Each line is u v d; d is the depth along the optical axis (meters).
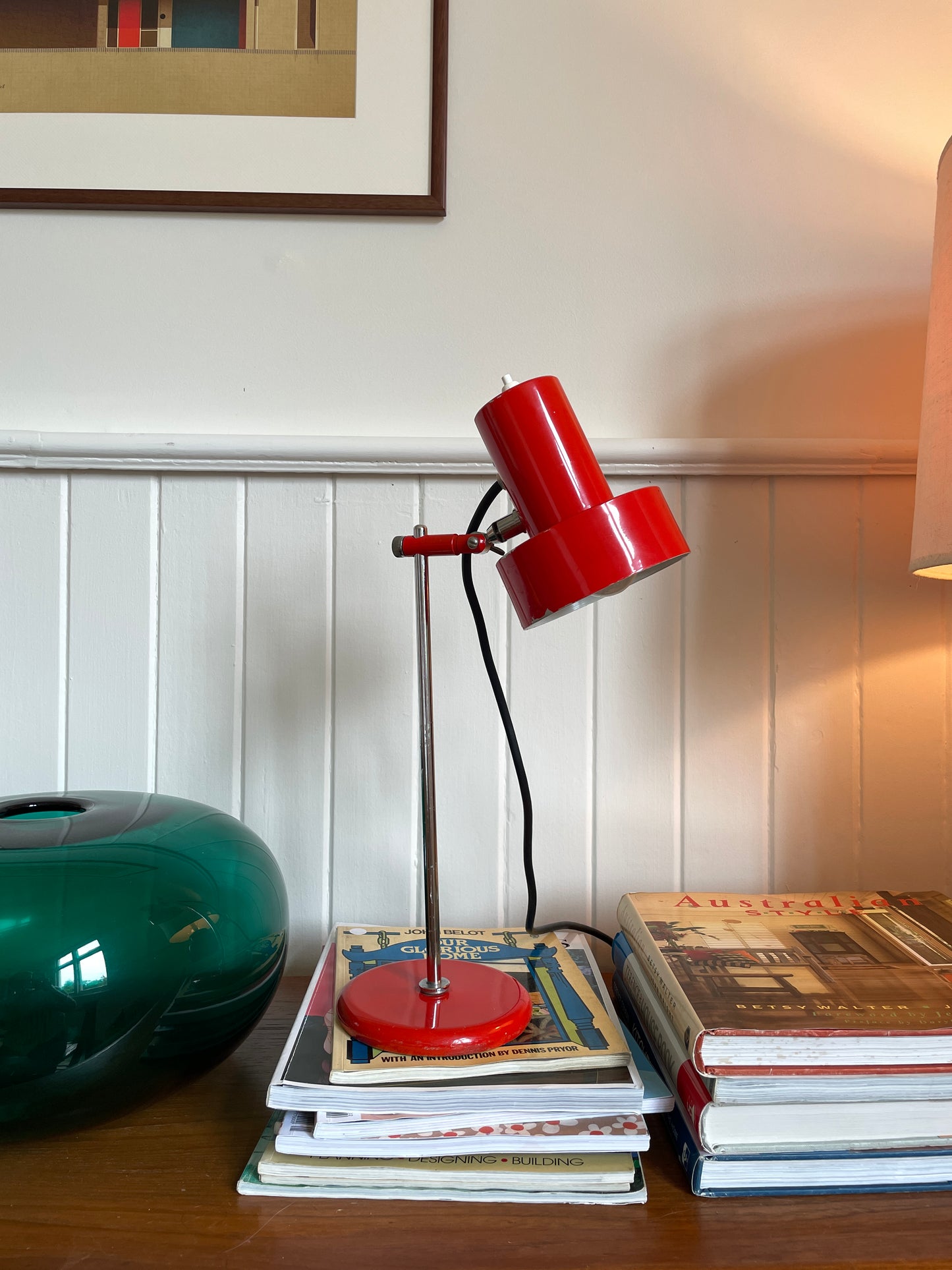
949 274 0.65
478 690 0.86
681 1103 0.55
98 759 0.86
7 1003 0.48
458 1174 0.51
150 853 0.55
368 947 0.74
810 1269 0.47
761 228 0.87
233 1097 0.62
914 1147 0.52
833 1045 0.51
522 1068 0.53
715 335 0.87
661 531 0.55
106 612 0.85
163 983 0.52
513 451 0.57
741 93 0.87
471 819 0.86
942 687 0.86
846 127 0.88
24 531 0.85
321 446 0.83
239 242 0.87
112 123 0.86
